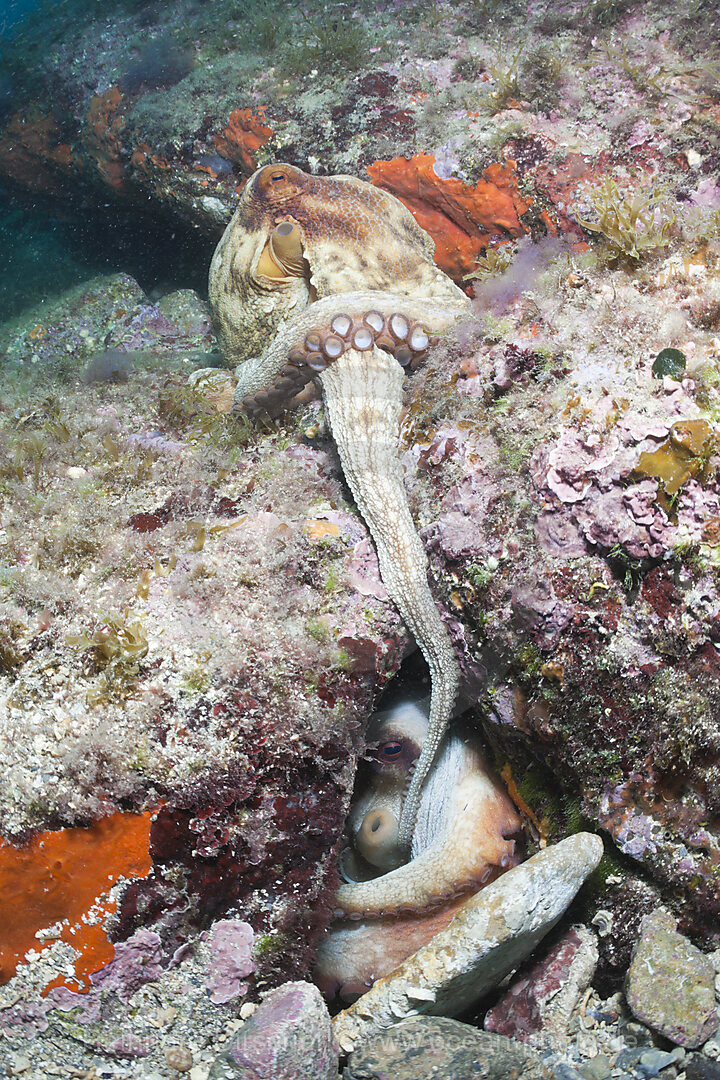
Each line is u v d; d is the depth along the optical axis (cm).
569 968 69
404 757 79
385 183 103
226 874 67
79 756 67
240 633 71
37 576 74
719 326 73
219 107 114
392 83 106
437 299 83
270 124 110
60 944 67
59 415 94
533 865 66
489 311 78
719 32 100
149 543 76
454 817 75
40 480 84
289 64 111
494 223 100
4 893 66
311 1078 64
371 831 79
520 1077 65
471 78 105
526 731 71
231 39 122
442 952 66
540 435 70
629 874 70
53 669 70
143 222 143
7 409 101
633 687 67
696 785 67
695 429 65
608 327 73
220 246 94
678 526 65
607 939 71
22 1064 69
